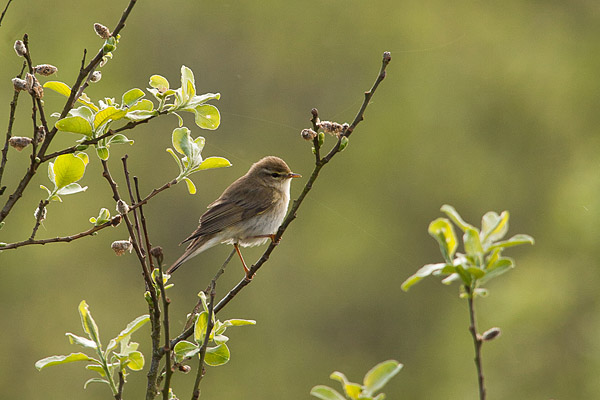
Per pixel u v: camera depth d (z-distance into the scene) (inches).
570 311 576.4
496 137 736.3
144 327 650.2
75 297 645.3
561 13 764.0
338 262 719.7
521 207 712.4
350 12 753.6
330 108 740.7
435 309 705.6
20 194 194.2
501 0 767.1
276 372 672.4
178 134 216.4
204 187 692.7
